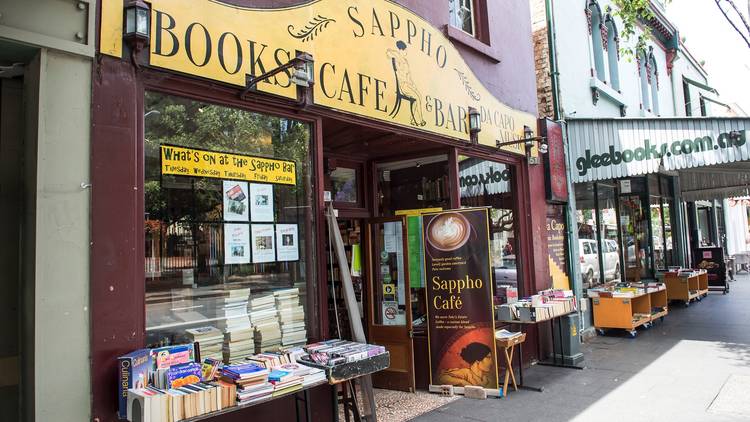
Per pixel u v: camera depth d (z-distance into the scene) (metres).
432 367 5.67
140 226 3.21
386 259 6.10
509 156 7.26
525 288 7.29
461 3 6.84
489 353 5.46
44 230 2.77
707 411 4.73
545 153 7.90
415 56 5.58
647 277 12.09
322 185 4.50
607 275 10.36
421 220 5.82
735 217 27.47
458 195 6.14
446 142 6.00
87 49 3.00
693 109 17.86
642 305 9.34
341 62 4.68
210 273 3.68
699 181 13.70
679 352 7.21
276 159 4.21
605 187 10.87
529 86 7.89
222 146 3.84
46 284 2.75
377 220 6.17
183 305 3.49
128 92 3.20
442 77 5.96
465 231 5.61
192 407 2.73
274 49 4.09
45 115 2.83
